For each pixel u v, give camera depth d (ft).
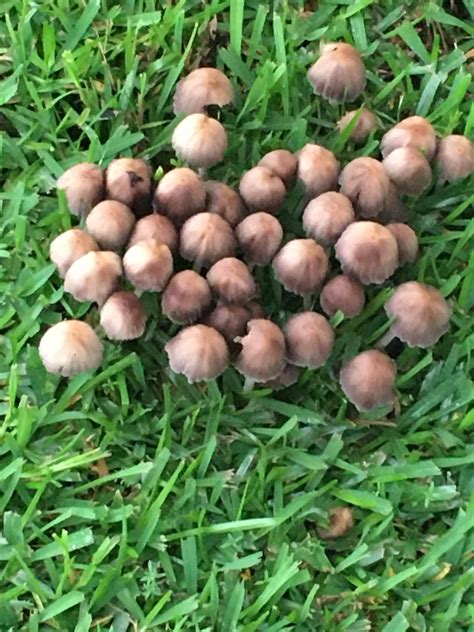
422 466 0.99
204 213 1.02
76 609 0.92
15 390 0.99
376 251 0.99
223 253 1.02
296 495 0.99
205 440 1.00
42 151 1.15
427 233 1.15
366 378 0.98
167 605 0.92
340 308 1.01
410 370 1.04
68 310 1.04
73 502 0.96
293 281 1.00
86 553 0.94
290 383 1.01
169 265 0.99
